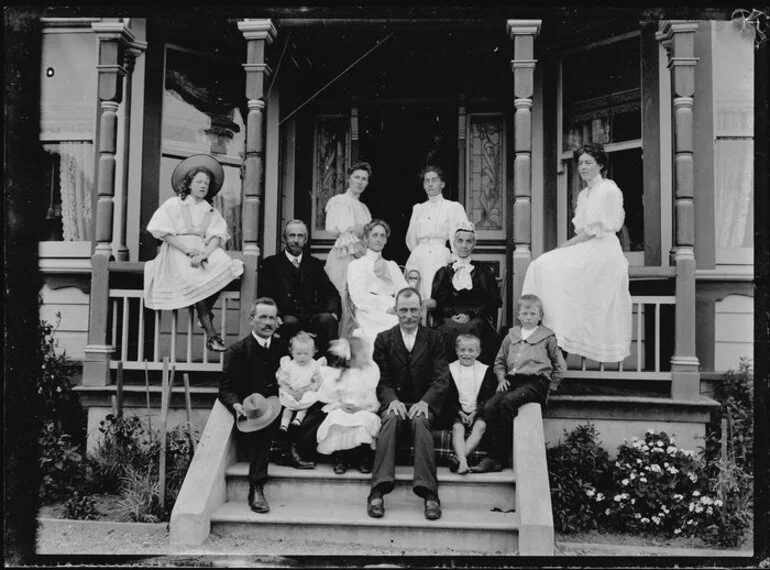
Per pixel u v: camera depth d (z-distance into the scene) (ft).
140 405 20.99
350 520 15.97
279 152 27.40
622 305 19.39
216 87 26.76
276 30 21.88
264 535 16.12
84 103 25.46
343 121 28.19
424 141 27.91
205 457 17.08
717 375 22.26
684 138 19.93
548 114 26.37
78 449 20.47
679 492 18.16
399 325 18.62
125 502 18.21
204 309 21.18
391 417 16.83
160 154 25.59
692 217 19.81
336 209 23.75
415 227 23.27
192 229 21.13
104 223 21.43
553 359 18.61
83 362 22.56
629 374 19.72
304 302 21.33
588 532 17.94
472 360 18.47
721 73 23.36
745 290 22.81
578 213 20.08
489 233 27.25
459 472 17.06
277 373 18.20
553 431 19.98
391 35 25.04
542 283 19.65
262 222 26.89
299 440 17.90
